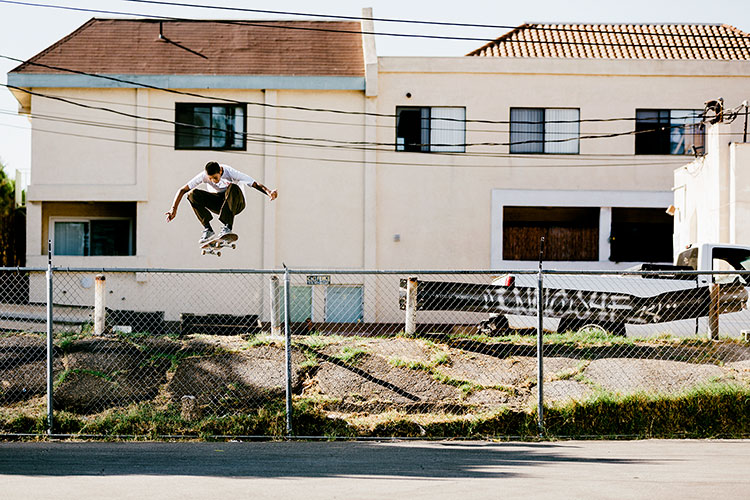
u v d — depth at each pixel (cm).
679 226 2106
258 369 1084
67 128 2369
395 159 2394
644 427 957
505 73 2408
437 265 2389
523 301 1293
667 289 1288
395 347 1169
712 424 962
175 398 1017
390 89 2402
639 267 1456
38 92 2366
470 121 2403
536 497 645
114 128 2372
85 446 882
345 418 970
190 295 2350
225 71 2395
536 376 1083
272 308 1280
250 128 2391
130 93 2380
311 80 2378
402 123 2405
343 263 2380
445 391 1035
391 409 999
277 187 2384
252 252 2370
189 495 647
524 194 2400
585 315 1291
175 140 2384
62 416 950
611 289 1296
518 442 919
